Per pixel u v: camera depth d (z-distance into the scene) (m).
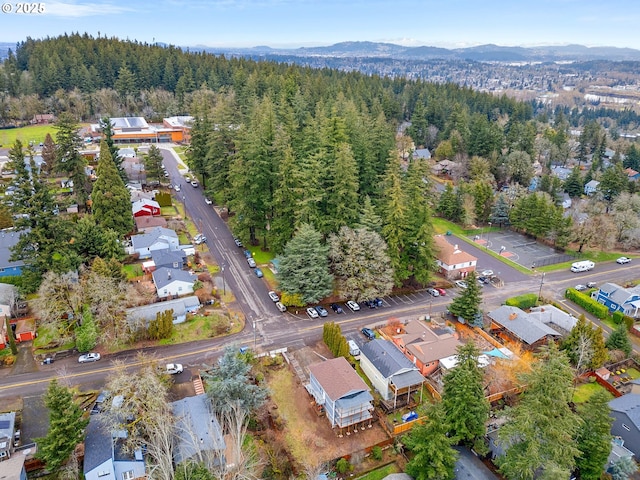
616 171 97.88
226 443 37.19
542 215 83.69
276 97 117.06
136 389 37.22
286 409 43.47
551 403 33.06
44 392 43.69
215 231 78.75
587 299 62.94
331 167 64.88
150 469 32.78
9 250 58.50
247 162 66.62
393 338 52.34
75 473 34.19
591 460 35.72
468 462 37.09
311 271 57.06
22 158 58.75
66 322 51.44
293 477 36.62
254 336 53.28
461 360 39.91
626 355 52.06
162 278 59.06
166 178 96.88
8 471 33.41
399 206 60.44
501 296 64.81
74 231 60.09
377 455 38.78
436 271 68.38
